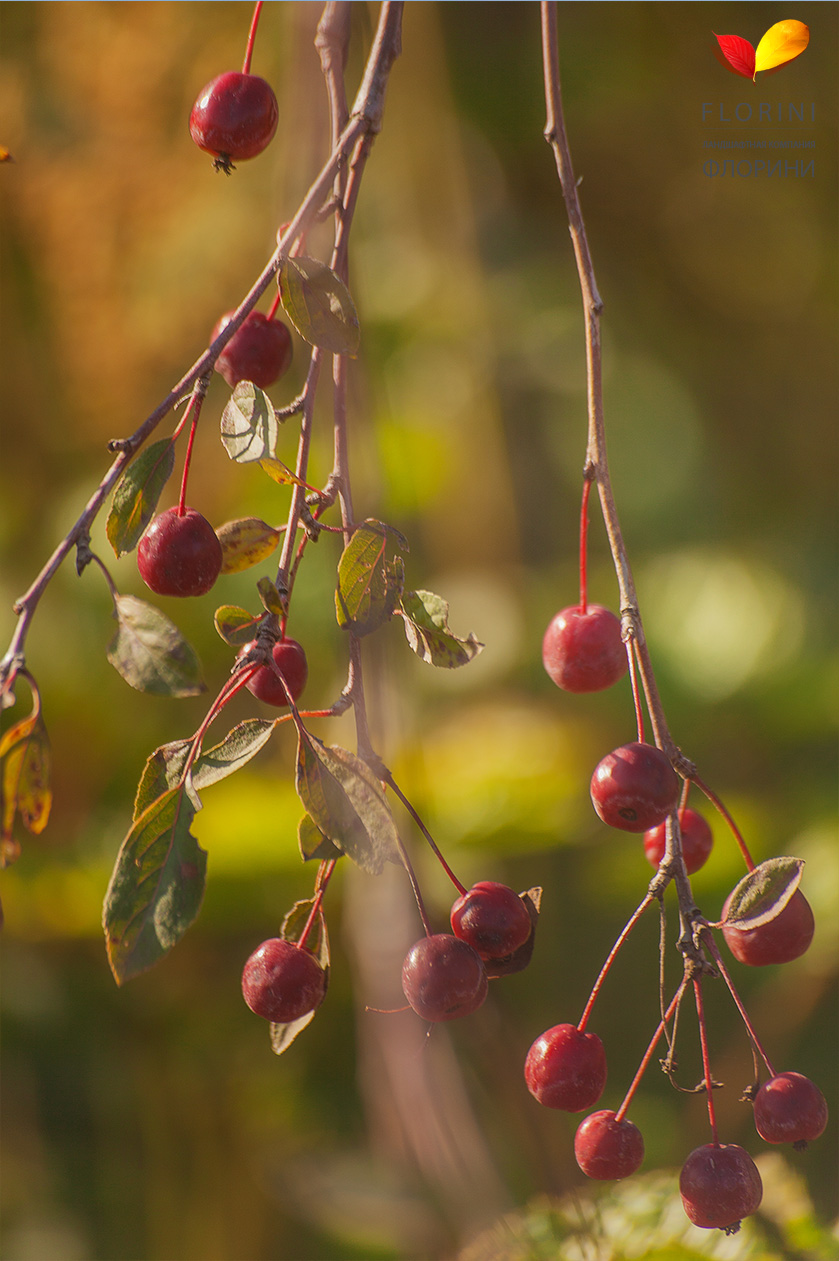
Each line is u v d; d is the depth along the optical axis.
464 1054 1.38
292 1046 1.91
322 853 0.90
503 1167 1.31
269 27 2.25
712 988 2.02
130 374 2.39
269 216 2.29
